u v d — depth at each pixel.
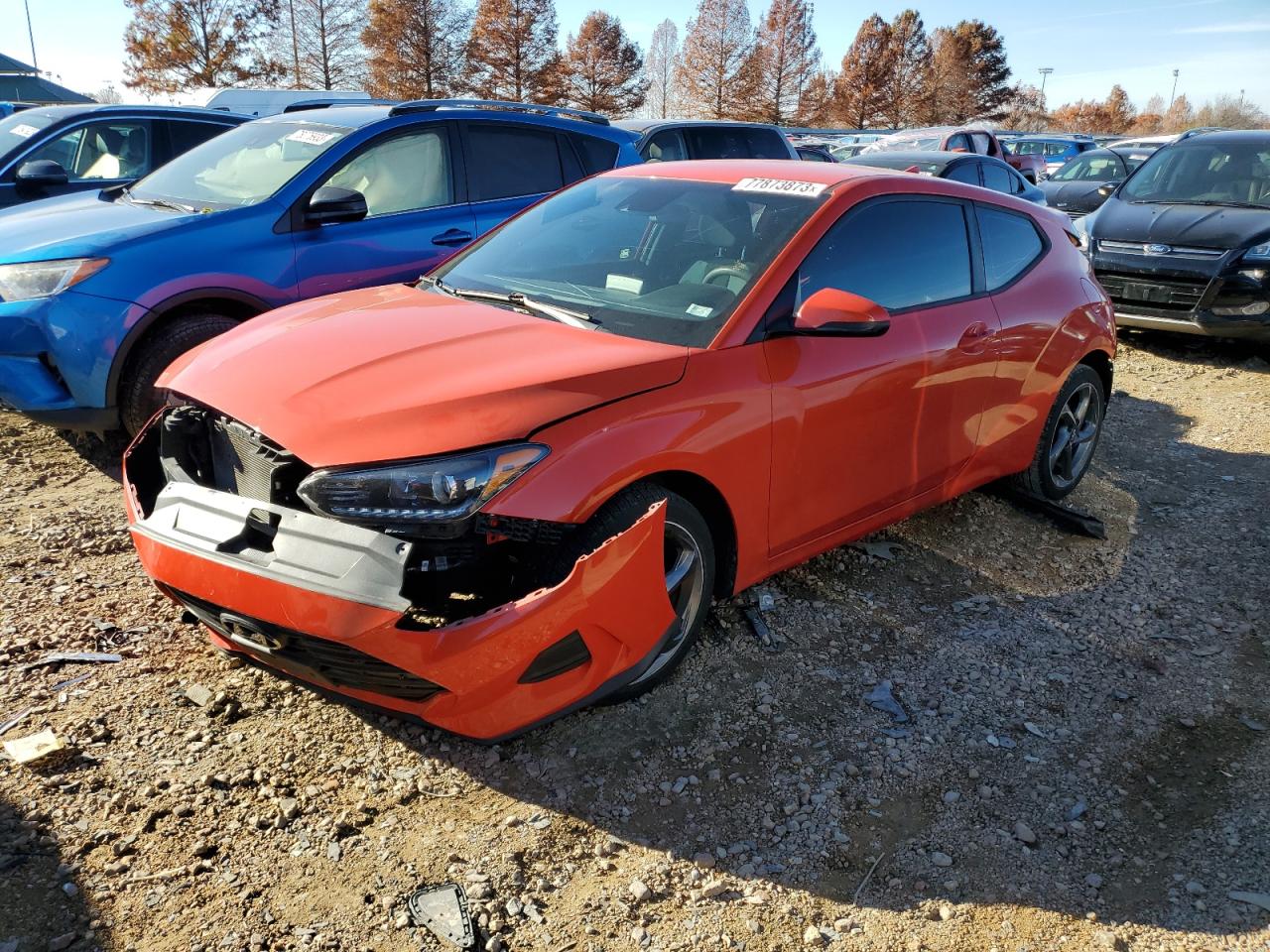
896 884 2.55
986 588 4.18
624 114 56.97
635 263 3.61
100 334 4.48
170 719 2.92
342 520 2.54
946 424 4.07
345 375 2.84
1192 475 5.70
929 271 4.03
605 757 2.92
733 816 2.73
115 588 3.66
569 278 3.64
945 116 69.44
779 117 60.16
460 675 2.51
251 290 4.94
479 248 4.12
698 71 58.97
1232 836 2.79
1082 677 3.55
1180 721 3.33
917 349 3.79
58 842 2.43
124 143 8.04
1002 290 4.41
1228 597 4.22
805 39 59.09
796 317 3.34
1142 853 2.72
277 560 2.53
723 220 3.67
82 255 4.52
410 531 2.52
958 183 4.38
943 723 3.22
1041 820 2.82
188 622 3.41
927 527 4.70
